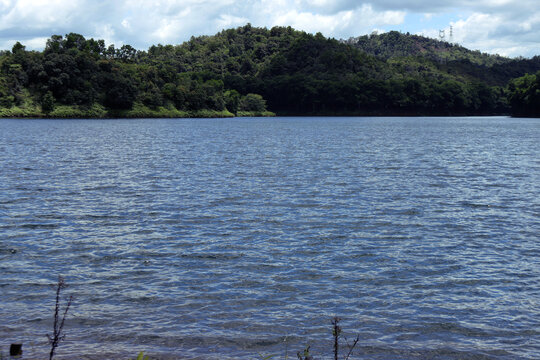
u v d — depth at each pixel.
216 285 13.79
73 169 37.66
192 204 24.92
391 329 11.23
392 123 158.38
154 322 11.43
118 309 12.13
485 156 51.25
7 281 13.86
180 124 135.62
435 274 14.90
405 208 24.50
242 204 25.08
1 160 42.84
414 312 12.15
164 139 73.50
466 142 72.06
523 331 11.20
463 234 19.66
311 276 14.62
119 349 10.15
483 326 11.42
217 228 20.19
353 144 66.94
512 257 16.66
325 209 24.11
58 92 168.62
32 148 55.31
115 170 37.38
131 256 16.33
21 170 36.59
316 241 18.42
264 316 11.80
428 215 23.00
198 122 154.00
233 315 11.84
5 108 156.00
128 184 30.84
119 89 179.62
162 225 20.58
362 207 24.67
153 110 191.50
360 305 12.52
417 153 54.22
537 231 20.19
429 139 78.75
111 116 177.38
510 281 14.34
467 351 10.28
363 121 180.00
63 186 29.78
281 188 30.00
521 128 121.12
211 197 26.84
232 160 45.34
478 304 12.66
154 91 193.88
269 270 15.10
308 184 31.66
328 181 33.03
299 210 23.84
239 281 14.11
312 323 11.47
